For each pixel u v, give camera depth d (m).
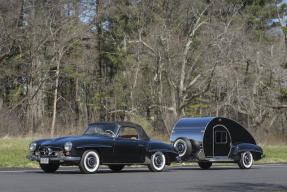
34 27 80.00
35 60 84.00
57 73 85.12
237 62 79.69
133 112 86.69
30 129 76.88
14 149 40.81
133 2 90.44
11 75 84.69
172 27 89.88
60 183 18.39
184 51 82.94
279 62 83.19
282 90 78.12
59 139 23.89
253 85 80.12
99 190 16.25
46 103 92.25
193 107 92.00
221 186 18.42
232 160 30.28
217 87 81.12
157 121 79.69
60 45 83.69
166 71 81.19
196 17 87.00
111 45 95.19
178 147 30.11
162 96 84.25
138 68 87.56
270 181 20.91
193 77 88.06
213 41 77.69
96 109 93.19
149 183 19.08
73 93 94.19
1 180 19.39
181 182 19.83
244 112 79.31
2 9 75.88
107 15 90.12
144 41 87.38
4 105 83.88
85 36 91.38
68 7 86.19
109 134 24.97
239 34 79.62
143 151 25.78
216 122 30.41
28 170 25.69
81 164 23.27
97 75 94.06
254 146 31.22
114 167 27.31
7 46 77.31
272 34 102.06
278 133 78.88
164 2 90.94
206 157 29.95
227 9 94.00
